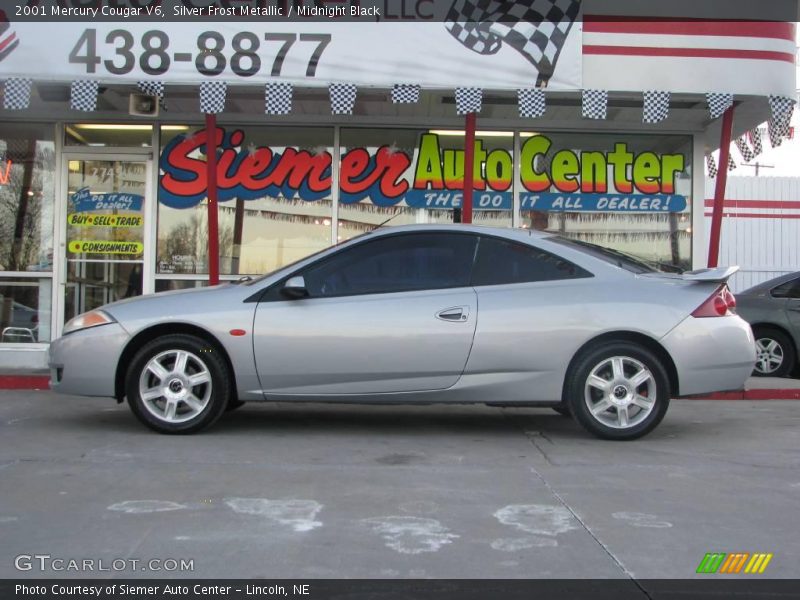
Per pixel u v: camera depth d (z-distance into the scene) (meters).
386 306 6.21
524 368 6.18
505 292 6.26
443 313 6.17
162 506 4.55
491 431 6.89
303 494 4.81
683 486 5.09
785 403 8.76
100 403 8.08
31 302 10.62
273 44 8.62
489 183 10.70
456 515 4.44
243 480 5.11
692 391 6.23
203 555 3.83
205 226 10.59
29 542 3.98
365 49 8.65
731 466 5.64
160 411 6.38
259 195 10.59
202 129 10.57
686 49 8.81
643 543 4.04
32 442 6.16
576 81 8.73
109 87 8.95
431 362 6.16
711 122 10.48
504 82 8.71
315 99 9.70
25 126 10.58
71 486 4.93
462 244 6.43
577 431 6.90
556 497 4.80
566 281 6.32
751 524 4.35
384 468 5.48
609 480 5.22
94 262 10.59
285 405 8.18
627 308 6.19
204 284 10.56
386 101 9.81
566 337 6.15
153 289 10.57
